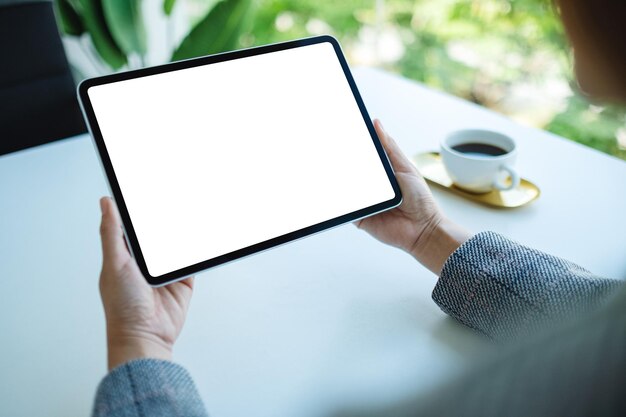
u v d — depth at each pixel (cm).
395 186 67
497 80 253
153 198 56
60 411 50
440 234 66
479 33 258
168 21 194
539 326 52
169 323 54
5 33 108
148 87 59
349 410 29
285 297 62
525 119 238
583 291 51
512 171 75
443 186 82
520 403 28
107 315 51
